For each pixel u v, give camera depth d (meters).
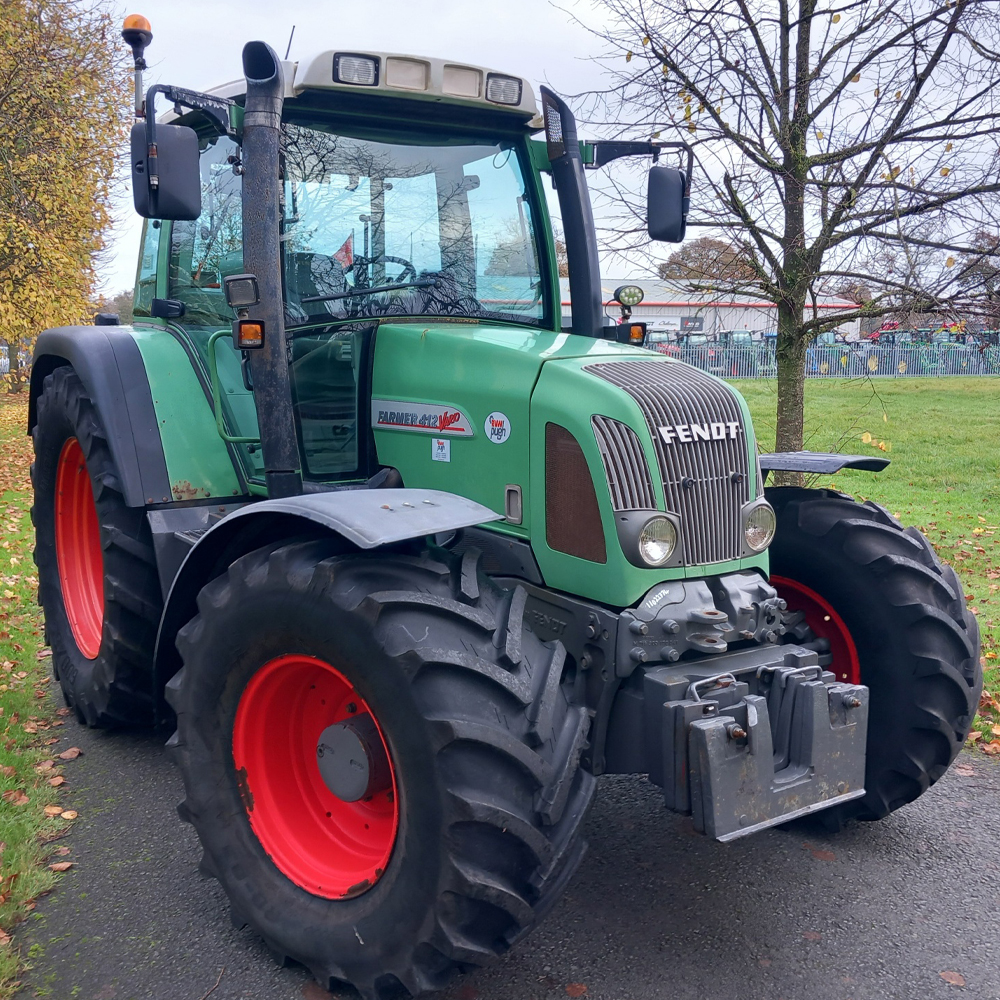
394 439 3.26
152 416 3.70
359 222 3.34
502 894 2.19
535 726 2.26
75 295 15.98
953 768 4.00
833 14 5.60
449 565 2.53
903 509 9.95
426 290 3.47
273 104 2.97
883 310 5.97
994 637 5.60
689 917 2.86
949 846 3.32
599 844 3.31
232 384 3.74
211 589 2.74
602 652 2.70
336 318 3.30
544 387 2.85
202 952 2.68
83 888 2.99
